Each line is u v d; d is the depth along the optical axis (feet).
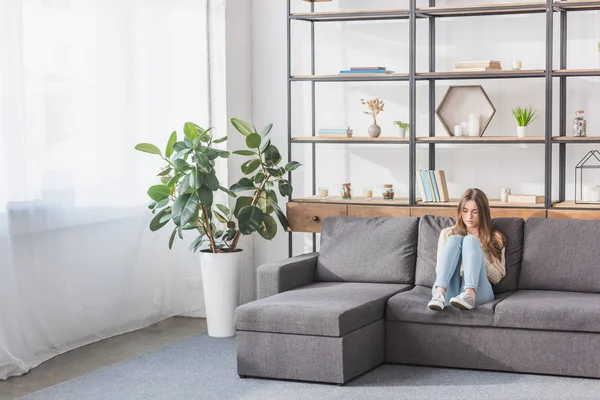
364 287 16.65
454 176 19.54
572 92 18.45
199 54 19.85
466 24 19.13
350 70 19.03
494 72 17.80
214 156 17.69
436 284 15.16
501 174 19.17
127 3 17.98
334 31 20.34
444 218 17.15
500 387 14.06
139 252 18.88
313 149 20.56
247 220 17.98
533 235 16.37
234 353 16.92
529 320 14.49
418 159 19.79
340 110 20.47
